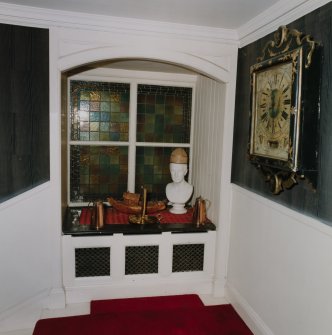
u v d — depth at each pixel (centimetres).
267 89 221
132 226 297
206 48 274
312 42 177
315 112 183
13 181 254
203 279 305
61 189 276
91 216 294
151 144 373
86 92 355
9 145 250
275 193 220
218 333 250
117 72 354
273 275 227
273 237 228
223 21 251
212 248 303
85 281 286
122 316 268
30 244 261
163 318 267
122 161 370
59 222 269
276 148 210
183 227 298
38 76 253
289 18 211
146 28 260
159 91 370
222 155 289
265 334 235
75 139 357
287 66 197
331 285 173
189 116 378
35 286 267
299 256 199
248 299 262
